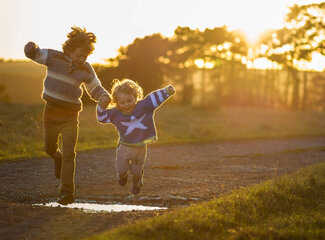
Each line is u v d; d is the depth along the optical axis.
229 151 13.09
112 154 11.32
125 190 7.26
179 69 47.88
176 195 6.96
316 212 5.51
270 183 6.59
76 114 5.84
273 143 15.83
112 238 4.06
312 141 17.31
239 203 5.34
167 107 38.56
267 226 4.69
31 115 20.20
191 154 12.12
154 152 12.12
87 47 5.53
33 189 7.09
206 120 24.62
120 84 5.07
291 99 53.69
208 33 48.66
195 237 4.23
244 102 52.59
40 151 11.10
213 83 50.75
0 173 8.20
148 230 4.25
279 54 50.72
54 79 5.56
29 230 4.71
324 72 51.69
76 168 9.22
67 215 5.38
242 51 51.69
